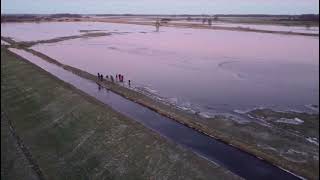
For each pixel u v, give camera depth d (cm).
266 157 3234
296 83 6147
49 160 3453
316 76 6688
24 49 10731
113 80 6269
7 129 4234
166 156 3045
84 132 3725
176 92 5572
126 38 14650
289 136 3784
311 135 3819
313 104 4900
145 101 4938
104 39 14275
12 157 3569
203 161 2956
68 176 3188
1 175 3281
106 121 3797
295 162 3189
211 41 13150
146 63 8338
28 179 3181
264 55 9569
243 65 7988
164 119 4284
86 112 4112
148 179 2880
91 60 8769
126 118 3859
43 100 4856
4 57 8512
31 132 4078
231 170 3042
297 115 4456
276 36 14712
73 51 10512
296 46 11431
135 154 3162
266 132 3884
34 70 6688
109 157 3234
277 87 5847
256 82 6234
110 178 3016
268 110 4638
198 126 3969
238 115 4466
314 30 17275
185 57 9331
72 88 5244
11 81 6253
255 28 18888
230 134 3809
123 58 9156
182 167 2894
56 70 7356
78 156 3409
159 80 6431
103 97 5250
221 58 9106
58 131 3928
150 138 3328
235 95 5394
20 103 5059
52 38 14075
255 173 2997
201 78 6600
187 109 4675
